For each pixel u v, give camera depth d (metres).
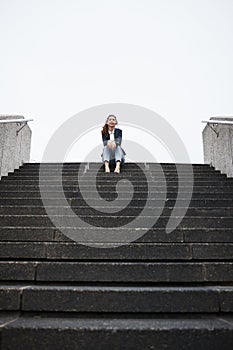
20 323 1.87
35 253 2.74
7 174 6.40
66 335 1.77
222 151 6.87
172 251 2.75
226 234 3.01
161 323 1.90
